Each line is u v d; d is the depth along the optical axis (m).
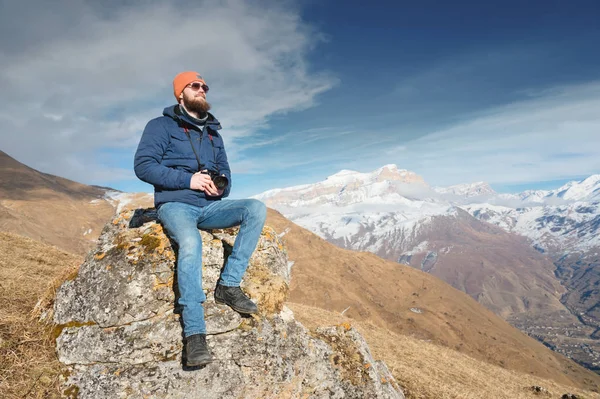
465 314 194.12
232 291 4.65
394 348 18.97
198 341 4.10
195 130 4.91
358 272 199.00
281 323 5.37
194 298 4.22
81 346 4.32
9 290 6.23
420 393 11.26
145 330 4.43
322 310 25.12
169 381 4.21
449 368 18.14
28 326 4.82
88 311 4.50
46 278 8.30
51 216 186.88
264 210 4.75
